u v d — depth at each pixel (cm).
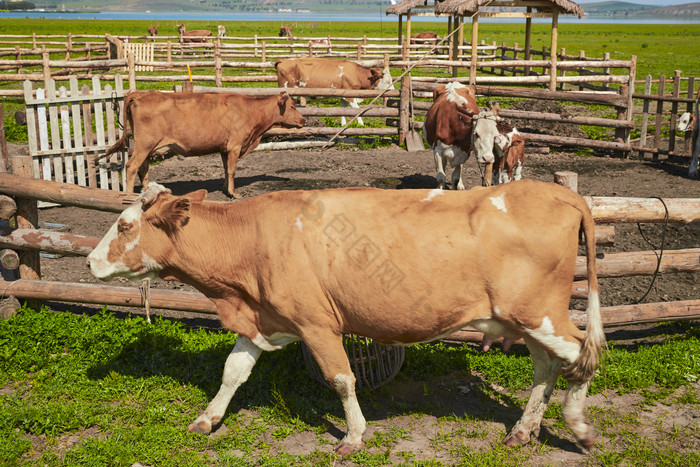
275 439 447
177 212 418
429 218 398
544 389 429
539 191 400
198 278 440
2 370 526
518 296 389
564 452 429
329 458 420
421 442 441
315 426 463
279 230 413
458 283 393
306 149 1465
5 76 1841
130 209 434
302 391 503
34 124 948
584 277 544
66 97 967
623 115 1420
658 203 523
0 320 587
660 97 1350
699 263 546
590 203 516
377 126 1641
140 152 974
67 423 452
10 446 418
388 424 464
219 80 1833
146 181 1045
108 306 661
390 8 3027
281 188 1124
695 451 421
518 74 2939
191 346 558
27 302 626
